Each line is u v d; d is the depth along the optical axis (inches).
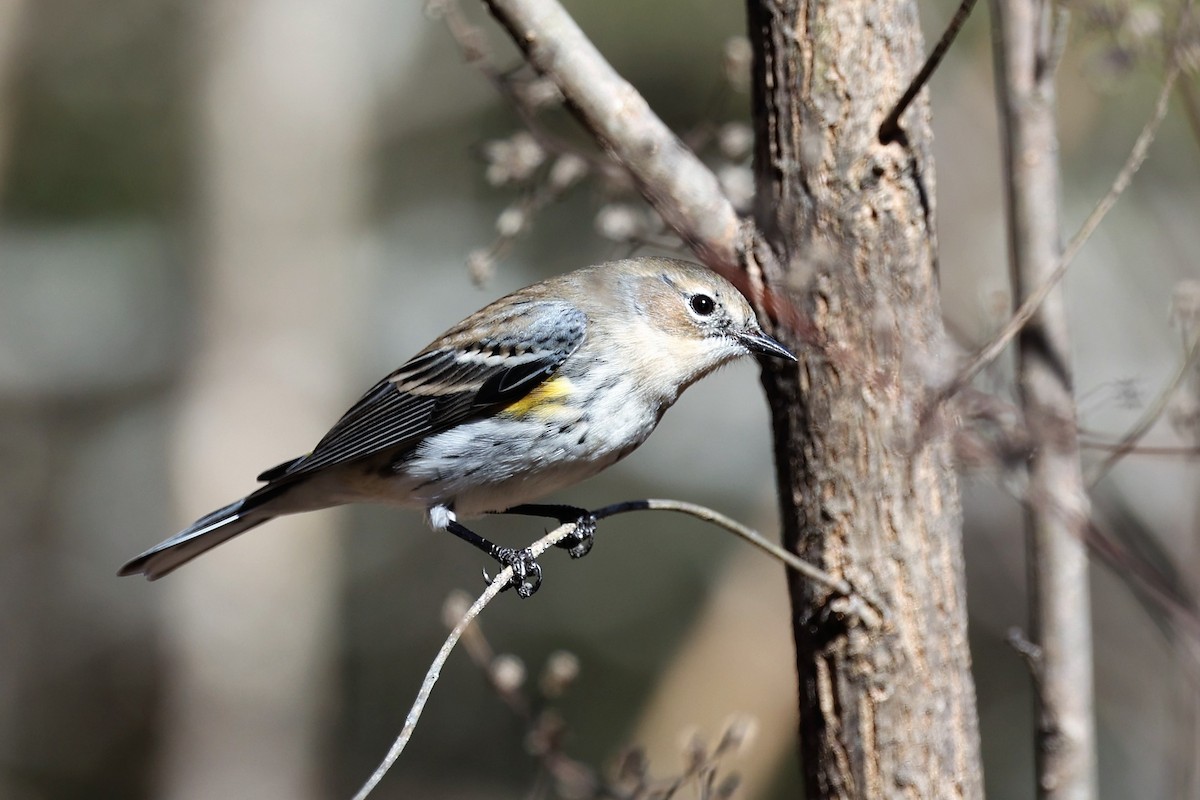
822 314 221.6
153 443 806.5
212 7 762.8
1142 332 443.2
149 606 794.8
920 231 222.8
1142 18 261.6
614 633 691.4
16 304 785.6
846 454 221.9
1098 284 462.6
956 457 223.3
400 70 791.1
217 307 751.1
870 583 220.8
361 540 768.3
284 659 716.7
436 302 780.0
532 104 293.0
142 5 764.6
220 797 703.1
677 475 696.4
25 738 780.6
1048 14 252.1
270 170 757.3
